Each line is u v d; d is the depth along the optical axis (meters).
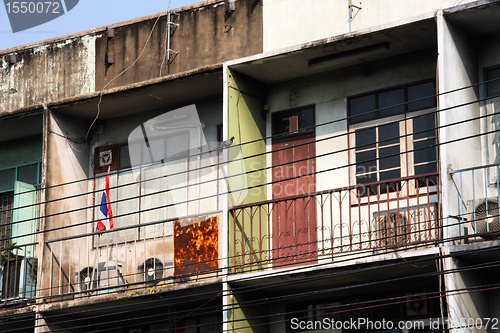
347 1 14.94
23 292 15.95
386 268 13.32
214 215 15.06
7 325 16.48
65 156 16.88
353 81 15.19
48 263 16.00
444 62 13.13
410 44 14.44
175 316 15.83
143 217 16.61
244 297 14.48
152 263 15.93
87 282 15.55
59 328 16.00
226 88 15.02
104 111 16.98
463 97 13.43
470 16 13.35
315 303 14.80
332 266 13.42
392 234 13.60
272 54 14.71
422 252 12.77
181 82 15.72
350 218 13.47
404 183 14.32
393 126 14.72
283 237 14.99
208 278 14.46
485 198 12.73
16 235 17.14
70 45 17.48
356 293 14.52
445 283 12.52
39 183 17.92
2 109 17.86
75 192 16.88
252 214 14.80
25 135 18.16
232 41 15.85
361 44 14.40
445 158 12.79
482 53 14.05
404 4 14.44
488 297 13.30
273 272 13.78
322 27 15.10
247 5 15.85
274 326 14.90
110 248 16.61
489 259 13.02
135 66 16.73
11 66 18.00
